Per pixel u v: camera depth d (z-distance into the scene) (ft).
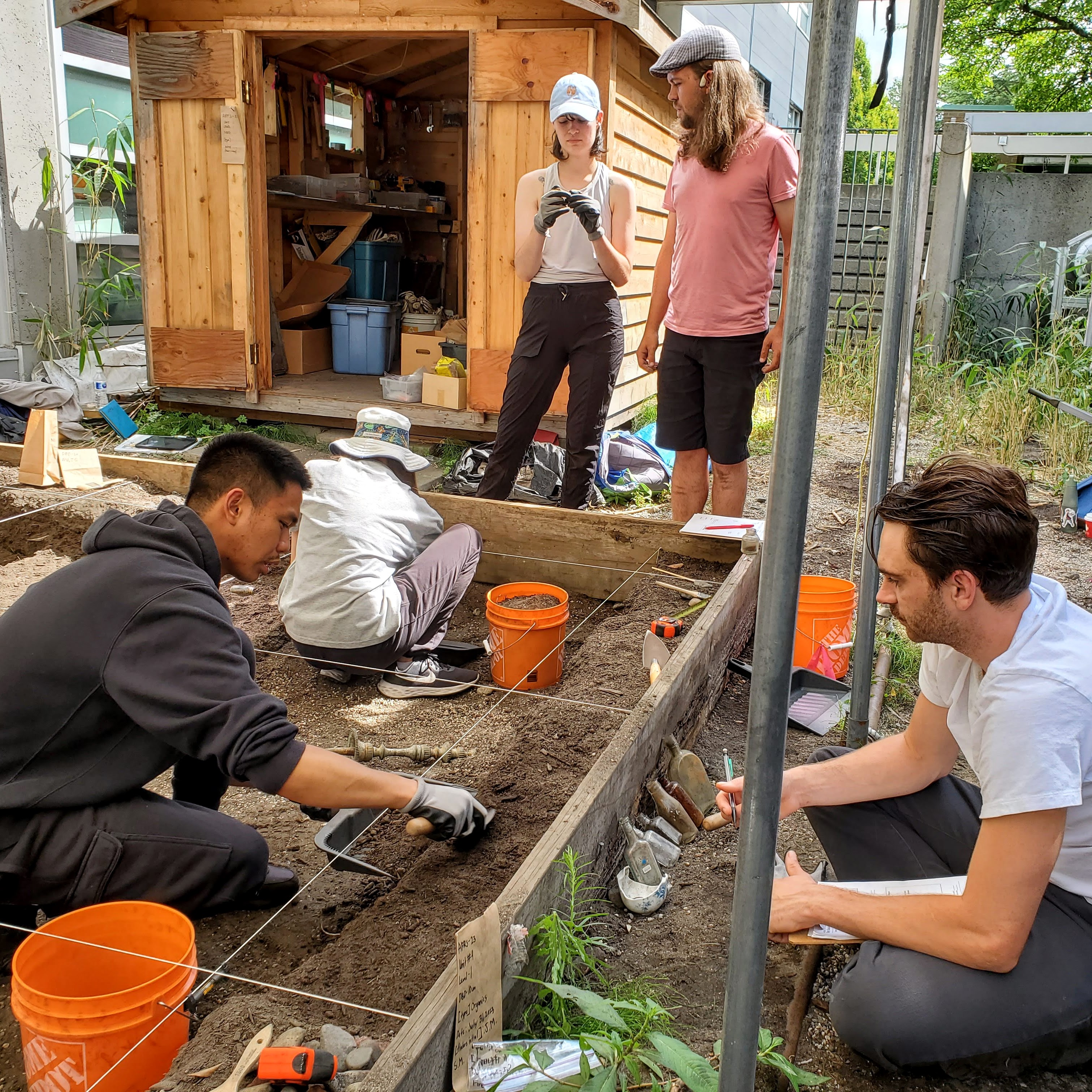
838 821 7.28
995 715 5.48
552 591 11.95
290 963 6.88
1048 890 5.99
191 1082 5.27
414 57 27.43
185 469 16.39
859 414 28.53
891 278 9.21
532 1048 5.38
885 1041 5.87
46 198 24.20
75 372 24.52
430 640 11.89
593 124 14.97
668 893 7.89
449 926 6.86
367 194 26.96
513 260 19.81
